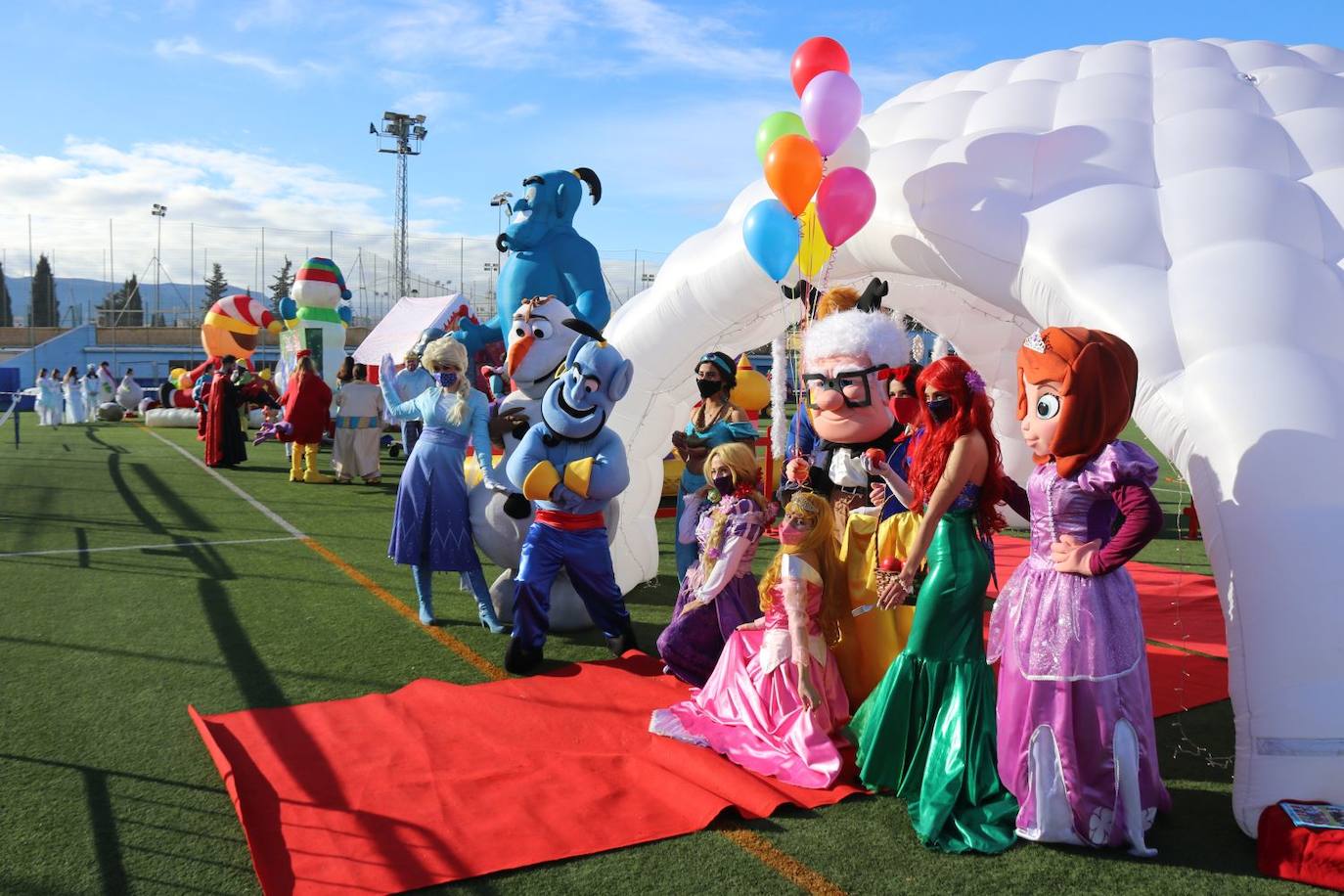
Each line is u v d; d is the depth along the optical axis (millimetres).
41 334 52406
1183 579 8125
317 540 9555
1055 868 3459
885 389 4926
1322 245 4258
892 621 4562
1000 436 9898
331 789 3961
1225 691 5336
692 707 4738
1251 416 3688
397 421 6801
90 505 11789
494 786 4023
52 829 3566
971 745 3846
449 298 22703
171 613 6668
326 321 21891
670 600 7449
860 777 4070
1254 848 3598
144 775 4066
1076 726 3605
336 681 5355
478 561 6410
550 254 8711
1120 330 4086
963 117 5582
